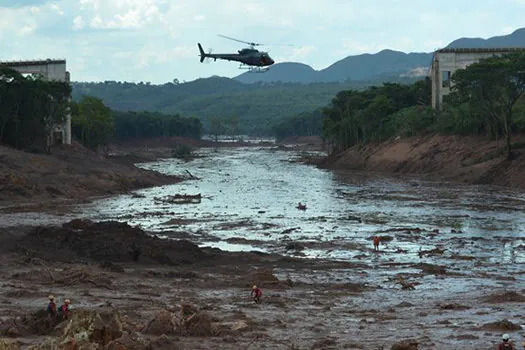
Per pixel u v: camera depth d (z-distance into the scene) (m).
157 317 31.16
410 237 70.12
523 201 99.81
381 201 103.00
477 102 139.50
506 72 131.38
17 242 59.12
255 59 101.62
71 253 56.88
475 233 72.75
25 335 29.55
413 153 163.75
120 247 57.38
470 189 118.12
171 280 48.16
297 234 72.69
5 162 114.50
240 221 82.38
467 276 51.31
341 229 75.88
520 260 58.72
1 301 37.59
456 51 182.12
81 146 178.25
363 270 53.88
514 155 131.12
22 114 146.38
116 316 27.11
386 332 32.16
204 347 28.11
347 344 29.17
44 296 39.50
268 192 119.06
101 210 93.38
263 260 57.47
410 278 50.28
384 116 193.75
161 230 75.38
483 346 28.80
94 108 199.50
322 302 41.03
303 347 28.78
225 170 180.00
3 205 94.81
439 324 34.06
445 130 162.88
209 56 104.44
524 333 31.48
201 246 65.06
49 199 103.25
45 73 171.25
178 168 188.25
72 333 25.36
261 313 36.94
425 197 107.12
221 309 37.94
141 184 130.75
